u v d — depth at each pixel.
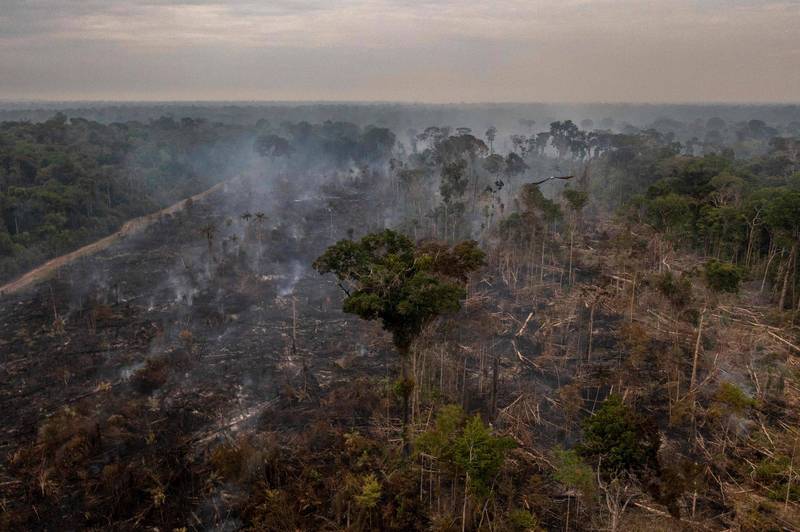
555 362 43.97
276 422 35.94
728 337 46.44
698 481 29.05
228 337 49.66
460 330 47.62
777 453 32.06
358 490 28.64
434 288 30.41
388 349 47.03
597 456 26.86
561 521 27.67
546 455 32.75
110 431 34.28
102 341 48.31
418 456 31.03
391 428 34.91
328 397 38.94
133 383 40.91
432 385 39.69
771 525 26.53
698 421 35.97
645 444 26.41
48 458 31.84
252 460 30.17
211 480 30.23
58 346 47.41
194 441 34.03
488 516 27.11
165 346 47.50
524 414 36.59
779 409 36.84
